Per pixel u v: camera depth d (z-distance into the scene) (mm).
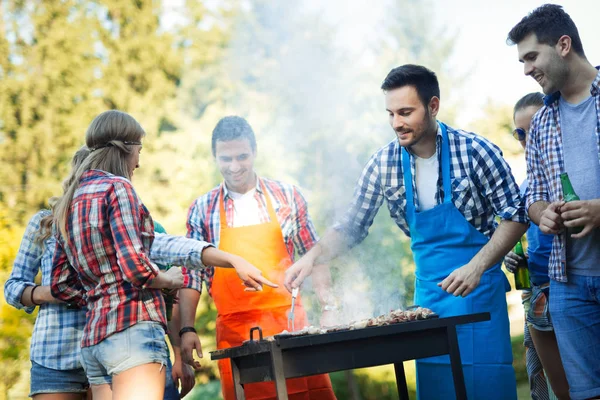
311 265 3477
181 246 3061
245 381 2867
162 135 7266
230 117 3828
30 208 7262
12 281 3328
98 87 7555
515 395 3264
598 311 3066
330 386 3770
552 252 3164
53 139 7426
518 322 7496
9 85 7430
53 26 7602
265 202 3867
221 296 3783
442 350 2787
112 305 2697
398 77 3203
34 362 3279
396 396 6855
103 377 2783
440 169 3332
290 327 3725
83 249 2742
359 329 2613
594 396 3047
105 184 2777
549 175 3156
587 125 3016
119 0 7688
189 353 3729
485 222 3363
